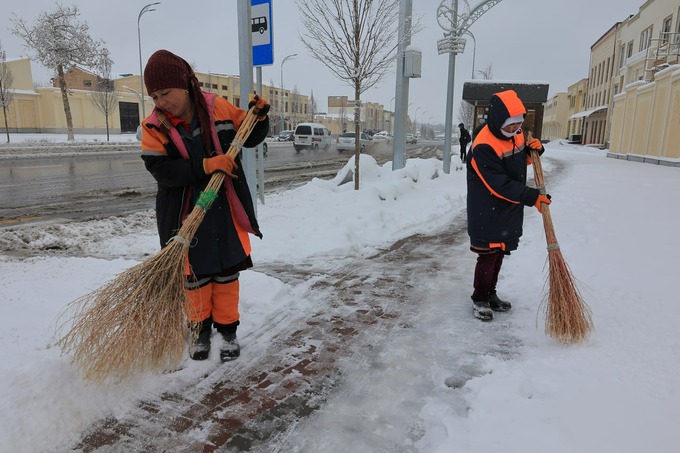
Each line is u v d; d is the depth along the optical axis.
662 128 19.31
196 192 2.78
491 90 18.75
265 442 2.25
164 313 2.58
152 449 2.20
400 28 10.84
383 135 67.44
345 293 4.21
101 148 28.09
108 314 2.50
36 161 20.52
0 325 3.02
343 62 8.94
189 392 2.65
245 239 3.00
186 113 2.76
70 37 31.22
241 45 6.21
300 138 29.34
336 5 8.58
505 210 3.48
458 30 12.85
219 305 2.98
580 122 59.22
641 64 34.28
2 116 42.94
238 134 2.79
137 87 57.38
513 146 3.43
